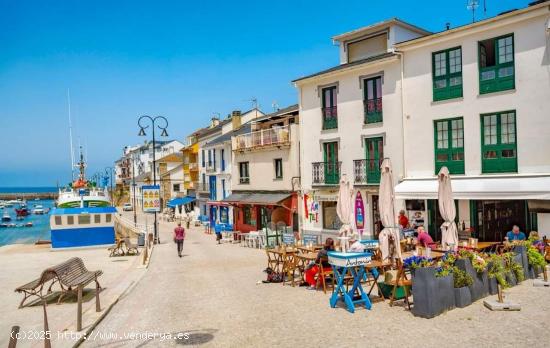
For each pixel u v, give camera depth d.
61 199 45.28
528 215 17.66
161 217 69.31
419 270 9.66
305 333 9.12
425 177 20.64
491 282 11.03
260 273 17.05
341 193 13.80
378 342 8.30
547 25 16.77
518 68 17.78
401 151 21.80
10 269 22.34
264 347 8.48
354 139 24.27
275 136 30.95
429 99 20.64
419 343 8.09
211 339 9.16
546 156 17.08
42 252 31.95
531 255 12.90
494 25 18.23
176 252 27.05
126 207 94.06
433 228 20.44
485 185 17.78
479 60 18.95
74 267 14.37
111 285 16.16
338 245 14.16
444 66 20.17
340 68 25.31
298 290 13.31
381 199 11.91
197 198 55.94
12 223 80.88
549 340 7.86
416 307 9.71
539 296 10.70
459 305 9.99
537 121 17.31
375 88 23.34
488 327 8.66
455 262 10.51
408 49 21.36
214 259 22.52
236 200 33.41
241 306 11.73
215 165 47.03
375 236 23.50
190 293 13.93
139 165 103.75
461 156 19.55
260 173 33.34
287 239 25.50
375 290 12.51
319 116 26.45
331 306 11.00
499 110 18.31
